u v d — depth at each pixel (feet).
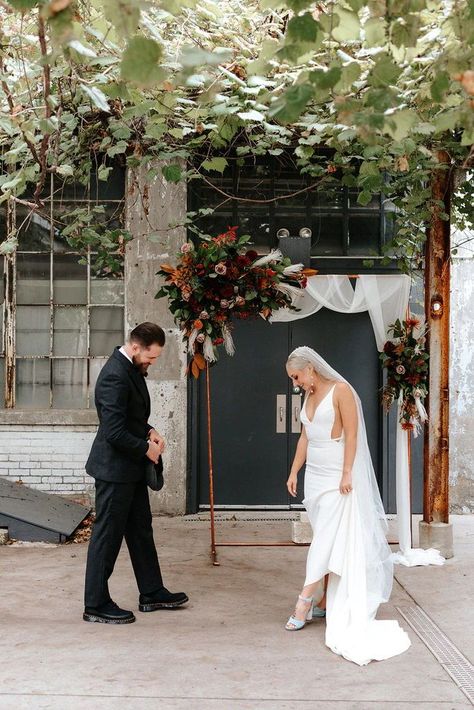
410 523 22.30
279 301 21.44
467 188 24.32
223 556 22.74
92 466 16.84
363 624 15.57
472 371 27.94
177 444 27.68
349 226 28.02
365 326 28.32
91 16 15.69
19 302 28.30
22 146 17.28
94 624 16.70
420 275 26.99
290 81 17.92
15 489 26.50
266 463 28.22
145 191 25.68
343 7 11.52
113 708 12.53
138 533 17.60
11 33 16.55
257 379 28.19
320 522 16.53
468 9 11.65
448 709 12.66
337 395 16.65
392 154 21.09
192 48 10.29
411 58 14.19
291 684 13.61
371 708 12.66
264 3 11.09
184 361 27.66
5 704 12.62
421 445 28.04
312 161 27.68
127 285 27.84
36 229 28.22
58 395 28.37
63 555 22.67
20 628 16.34
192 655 14.92
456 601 18.61
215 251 20.89
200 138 20.93
